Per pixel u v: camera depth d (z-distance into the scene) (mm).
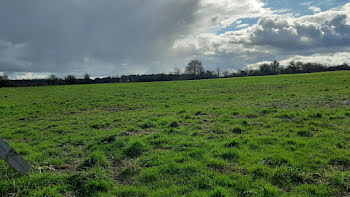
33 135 12016
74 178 6328
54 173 6793
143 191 5816
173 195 5586
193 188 5855
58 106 23734
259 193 5449
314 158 7250
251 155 7801
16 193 5543
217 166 7141
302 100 19391
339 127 10617
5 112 20344
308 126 10984
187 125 12945
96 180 6160
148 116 16031
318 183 5941
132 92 36688
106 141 9781
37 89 52250
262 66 130250
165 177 6535
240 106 18422
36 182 6027
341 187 5699
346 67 122000
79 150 9078
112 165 7566
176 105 21766
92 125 13453
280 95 23844
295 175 6191
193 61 116938
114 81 104938
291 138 9328
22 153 8773
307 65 124562
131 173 6914
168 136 10523
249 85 39375
